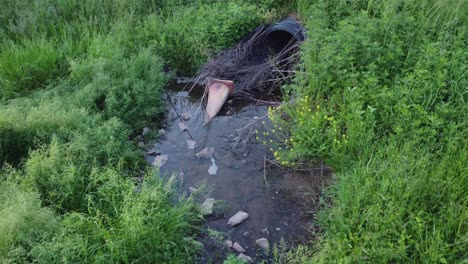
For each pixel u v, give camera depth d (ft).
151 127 18.42
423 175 12.85
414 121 14.76
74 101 17.21
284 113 18.07
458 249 11.32
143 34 21.81
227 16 22.09
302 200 14.84
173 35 21.89
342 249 11.95
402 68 17.22
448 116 15.14
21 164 14.89
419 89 15.67
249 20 22.16
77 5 24.14
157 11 24.44
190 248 12.82
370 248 11.77
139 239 11.84
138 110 18.28
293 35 20.99
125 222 12.00
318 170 15.62
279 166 16.16
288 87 18.21
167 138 18.01
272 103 19.39
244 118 18.90
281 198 14.99
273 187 15.43
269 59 20.84
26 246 11.34
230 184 15.67
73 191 13.46
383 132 15.38
